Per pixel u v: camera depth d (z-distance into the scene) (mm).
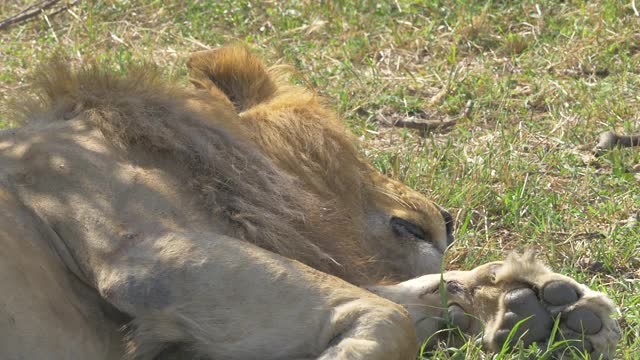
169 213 7023
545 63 14719
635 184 11211
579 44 14922
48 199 7148
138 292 6691
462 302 7391
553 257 9508
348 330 6539
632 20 15375
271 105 8609
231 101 8961
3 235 6840
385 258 8320
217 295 6668
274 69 9336
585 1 16312
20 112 8055
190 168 7449
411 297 7531
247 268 6719
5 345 6449
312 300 6656
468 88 14016
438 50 15461
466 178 11219
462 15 15938
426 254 8391
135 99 7711
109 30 16812
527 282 7168
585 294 7059
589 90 13586
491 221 10602
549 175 11641
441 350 7402
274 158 8148
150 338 6742
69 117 7883
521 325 7094
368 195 8461
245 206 7367
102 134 7547
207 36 16453
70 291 6941
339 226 7957
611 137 12219
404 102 13719
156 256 6773
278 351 6625
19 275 6676
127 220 6965
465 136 12586
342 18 16484
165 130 7559
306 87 9938
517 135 12500
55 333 6652
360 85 14164
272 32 16484
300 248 7488
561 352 7062
